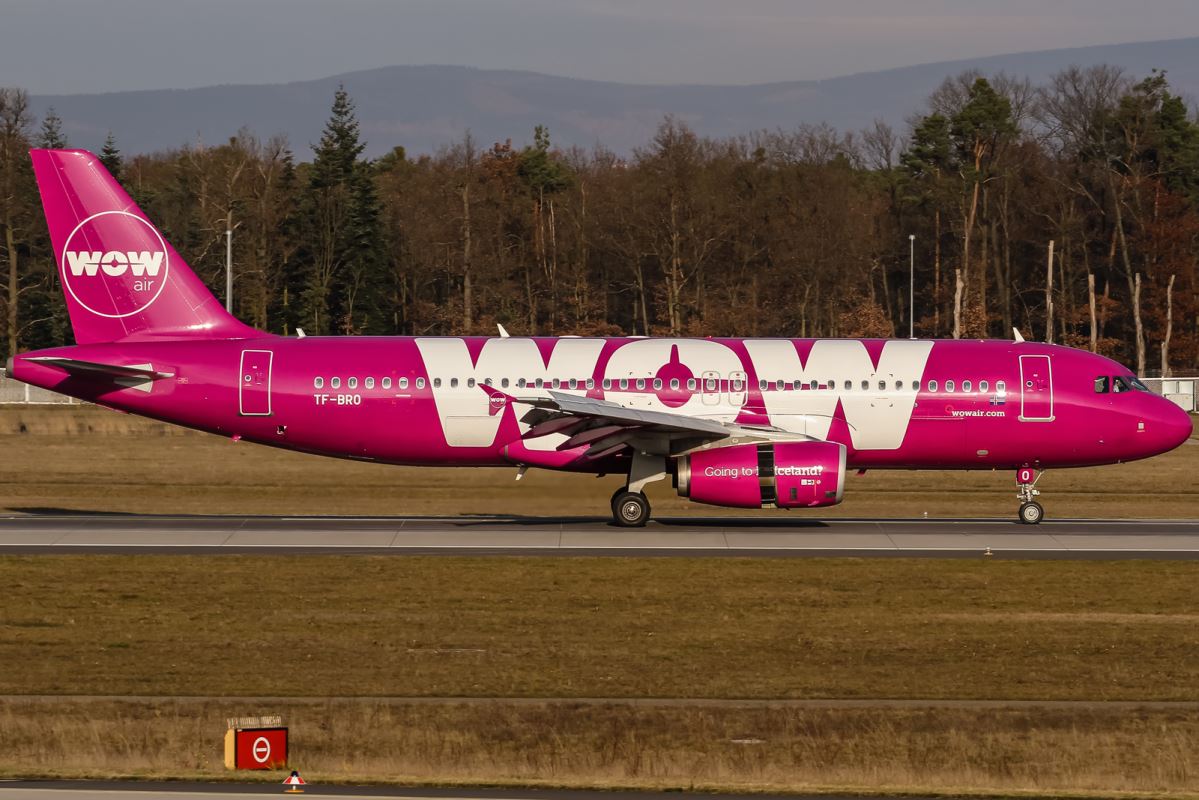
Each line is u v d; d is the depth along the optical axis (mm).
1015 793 74688
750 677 95312
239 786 73812
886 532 153250
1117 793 75125
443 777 76250
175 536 147125
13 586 121750
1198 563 134750
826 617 113062
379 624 109688
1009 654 102000
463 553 137500
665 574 128250
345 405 157375
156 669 96312
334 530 152500
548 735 83438
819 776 78312
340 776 75625
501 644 103750
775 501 149125
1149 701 89562
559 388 157625
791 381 158375
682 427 147375
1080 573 130125
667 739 83062
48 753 80500
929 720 85625
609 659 99750
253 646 102688
